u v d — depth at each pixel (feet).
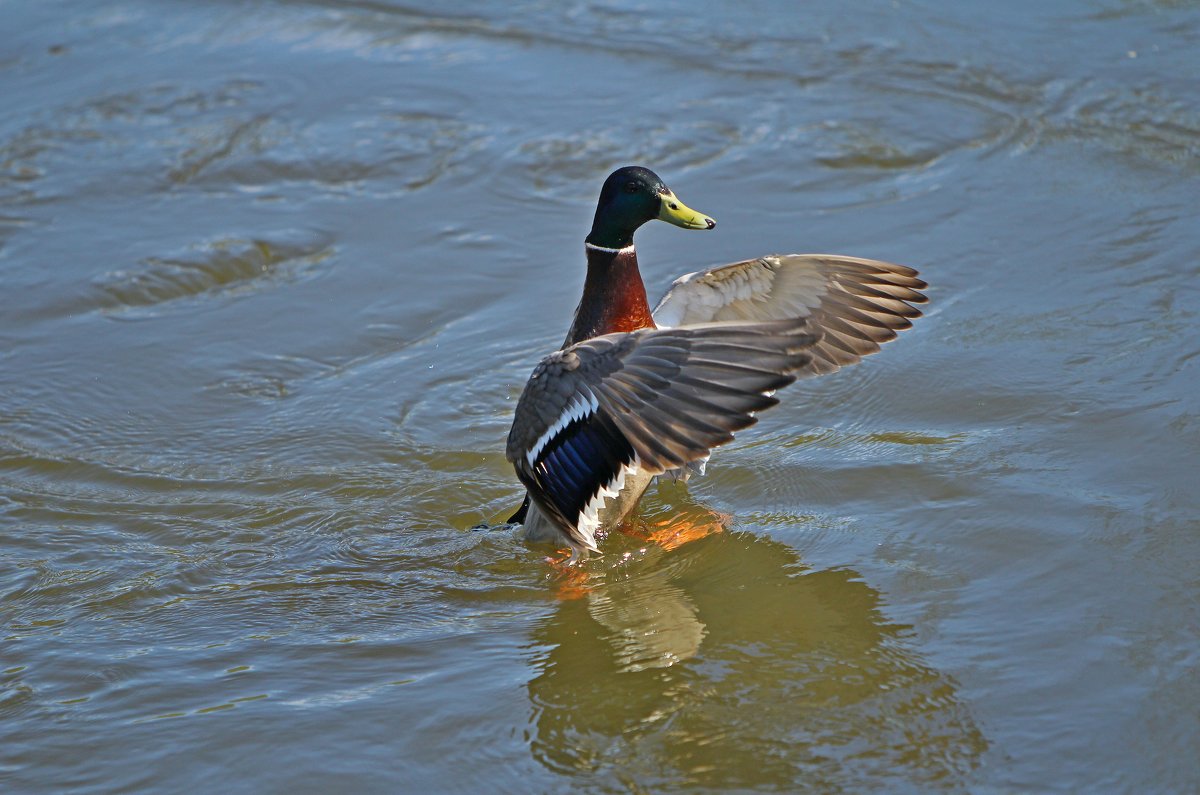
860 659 27.14
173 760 25.35
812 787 23.73
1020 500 31.76
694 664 27.53
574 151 52.24
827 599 29.32
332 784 24.53
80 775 25.07
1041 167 49.34
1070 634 27.14
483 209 49.06
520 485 35.47
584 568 31.55
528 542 32.96
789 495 33.47
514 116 54.90
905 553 30.60
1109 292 40.73
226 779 24.79
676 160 51.31
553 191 50.01
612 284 33.73
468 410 38.58
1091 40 58.18
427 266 45.80
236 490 35.63
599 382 27.73
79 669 28.35
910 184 48.91
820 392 37.65
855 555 30.81
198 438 37.93
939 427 35.37
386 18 63.87
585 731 25.63
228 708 26.86
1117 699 25.23
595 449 27.86
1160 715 24.72
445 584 31.40
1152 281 41.09
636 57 59.31
